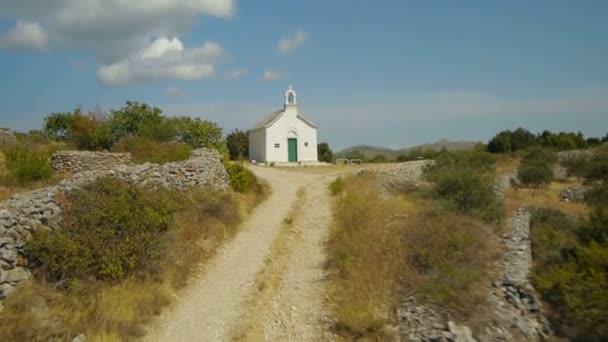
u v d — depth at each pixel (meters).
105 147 28.64
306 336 9.02
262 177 30.47
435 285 10.02
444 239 12.59
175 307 10.30
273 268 13.06
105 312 8.96
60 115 38.44
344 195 21.28
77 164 21.39
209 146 30.56
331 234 15.88
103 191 13.00
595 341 8.73
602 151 39.69
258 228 17.12
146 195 13.80
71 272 9.82
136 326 9.03
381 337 8.58
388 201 19.31
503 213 18.83
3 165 20.17
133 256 10.88
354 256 12.51
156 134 28.36
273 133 42.94
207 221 15.42
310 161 43.25
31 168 18.77
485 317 8.97
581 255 11.66
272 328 9.48
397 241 12.83
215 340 8.93
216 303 10.62
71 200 11.84
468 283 10.16
